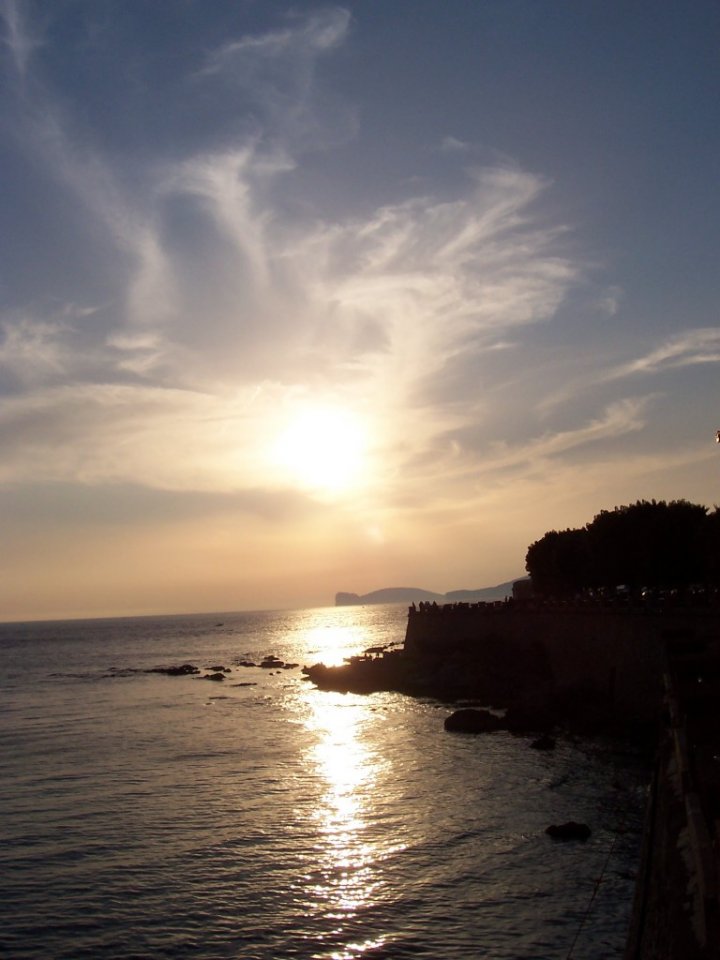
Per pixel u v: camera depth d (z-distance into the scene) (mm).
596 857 38438
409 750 66000
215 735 77312
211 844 42562
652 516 96688
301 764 62438
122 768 62094
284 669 152375
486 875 36969
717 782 25109
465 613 110562
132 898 35656
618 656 73875
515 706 79062
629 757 58656
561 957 29078
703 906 17734
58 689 125750
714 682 38781
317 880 37156
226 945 31172
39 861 40406
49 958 30453
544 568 118250
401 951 30156
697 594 68750
